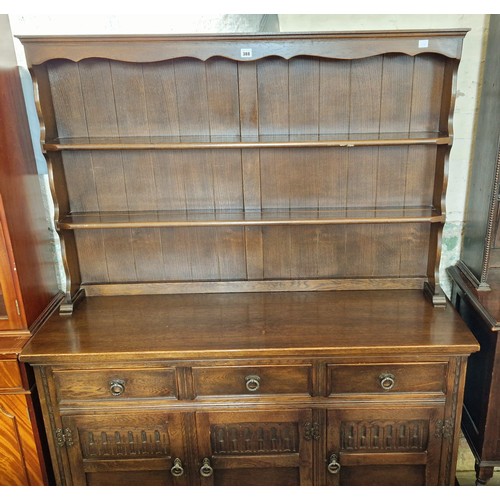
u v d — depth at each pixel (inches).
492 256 80.3
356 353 67.1
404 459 73.1
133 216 78.5
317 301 80.3
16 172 71.6
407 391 70.2
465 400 81.5
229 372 69.6
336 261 83.2
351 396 70.6
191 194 80.4
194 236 82.0
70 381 69.9
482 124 75.9
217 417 71.6
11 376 70.2
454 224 85.1
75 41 66.1
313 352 67.1
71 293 79.3
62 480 74.9
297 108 76.1
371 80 74.4
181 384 70.2
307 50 66.9
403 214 76.0
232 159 78.3
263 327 72.6
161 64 74.1
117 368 69.3
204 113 76.5
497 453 72.5
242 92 75.1
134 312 78.4
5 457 74.9
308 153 77.9
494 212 75.0
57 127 76.8
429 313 75.3
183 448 73.2
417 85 74.5
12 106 71.4
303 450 73.2
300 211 79.6
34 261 75.9
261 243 82.3
